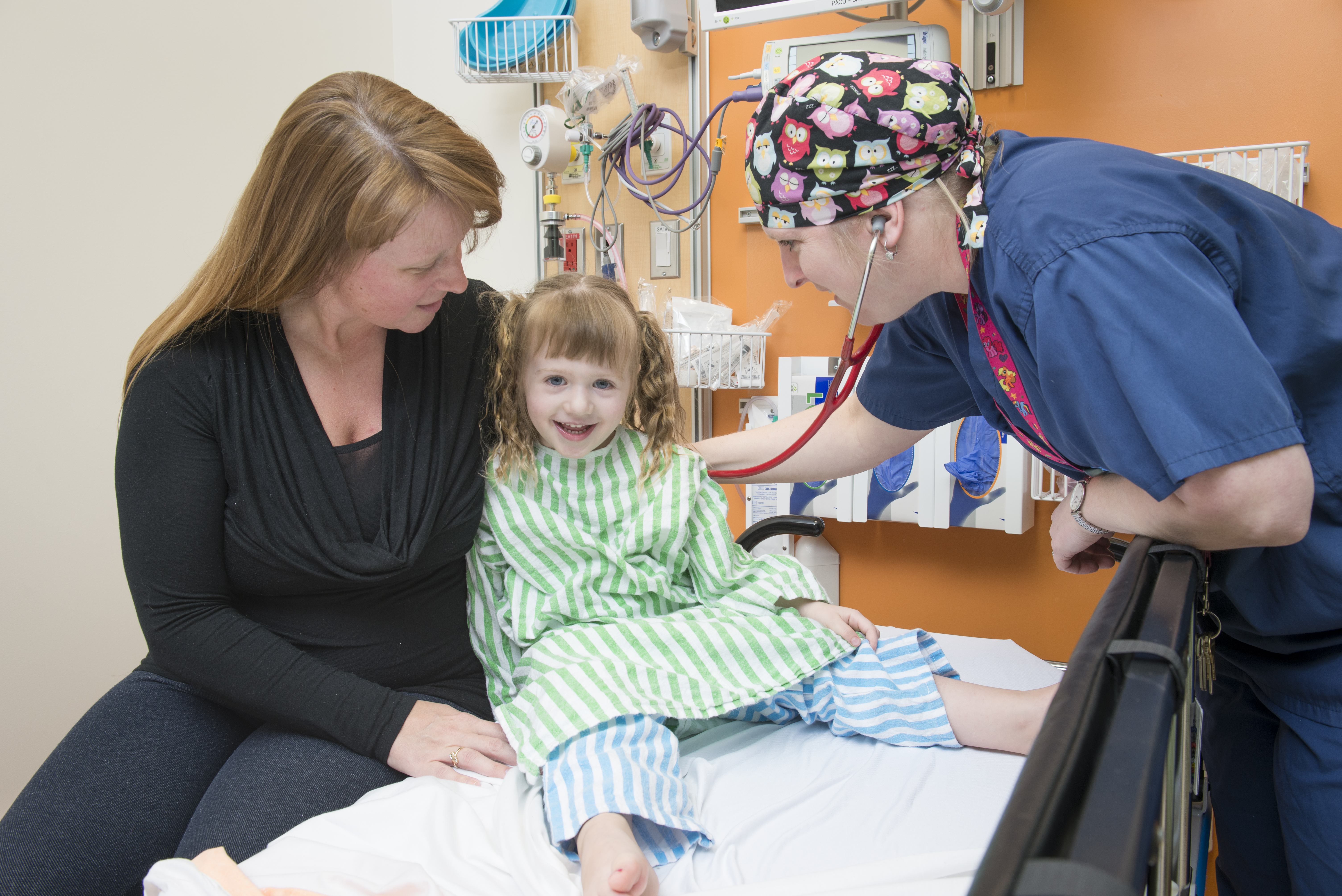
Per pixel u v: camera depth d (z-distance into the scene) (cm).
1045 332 77
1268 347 80
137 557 97
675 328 193
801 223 97
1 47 167
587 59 218
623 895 76
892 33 167
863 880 74
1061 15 170
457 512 111
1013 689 132
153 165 194
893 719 113
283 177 92
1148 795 37
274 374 101
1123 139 168
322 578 103
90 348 185
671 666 112
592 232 214
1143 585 70
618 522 126
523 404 123
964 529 193
